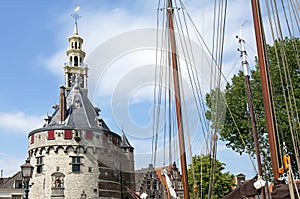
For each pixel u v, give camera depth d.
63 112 57.97
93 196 54.03
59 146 56.31
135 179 56.97
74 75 65.56
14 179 61.84
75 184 55.25
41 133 58.16
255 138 22.28
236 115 31.72
